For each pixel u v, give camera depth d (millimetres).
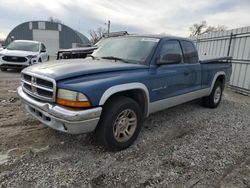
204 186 2703
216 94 6000
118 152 3344
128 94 3570
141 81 3484
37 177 2662
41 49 12867
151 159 3211
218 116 5359
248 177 2928
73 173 2781
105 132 3123
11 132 3789
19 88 3766
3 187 2467
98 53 4461
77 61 3725
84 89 2785
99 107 2926
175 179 2801
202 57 5766
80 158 3117
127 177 2781
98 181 2676
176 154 3385
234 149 3668
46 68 3223
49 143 3467
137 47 4066
